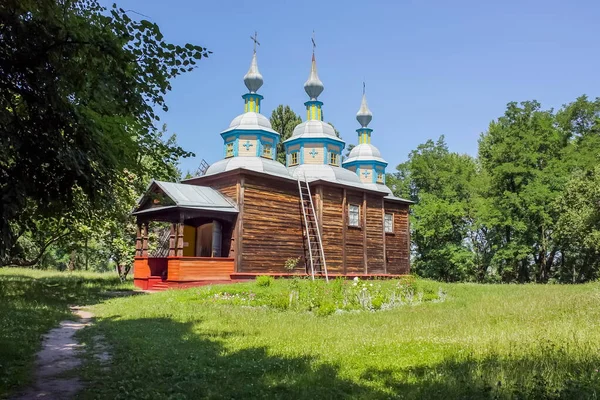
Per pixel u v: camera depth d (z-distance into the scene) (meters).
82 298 19.72
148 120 8.01
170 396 6.30
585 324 10.88
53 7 6.12
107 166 7.51
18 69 6.42
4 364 7.90
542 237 43.31
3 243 5.87
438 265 47.44
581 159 40.84
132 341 9.99
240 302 16.84
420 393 6.15
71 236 23.12
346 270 29.39
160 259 25.75
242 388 6.66
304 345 9.62
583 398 5.74
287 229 26.92
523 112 44.94
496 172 43.22
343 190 30.14
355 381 6.90
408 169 53.75
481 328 11.12
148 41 6.99
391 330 11.48
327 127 34.53
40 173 6.77
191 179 27.42
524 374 6.67
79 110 7.13
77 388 6.90
